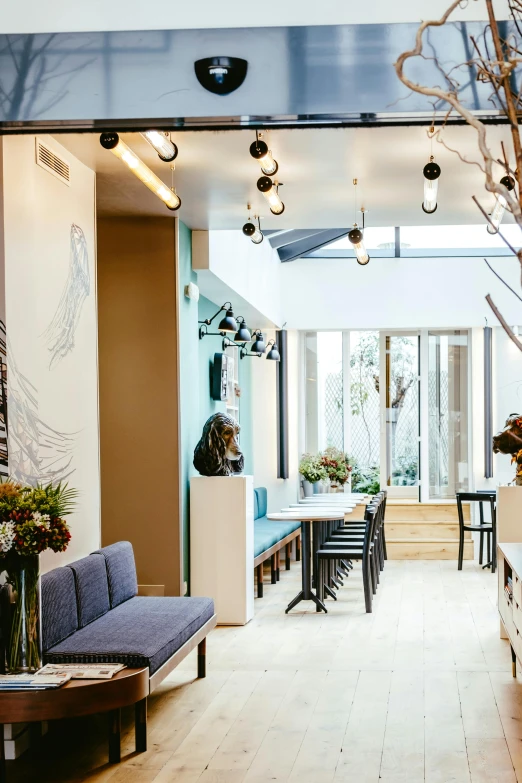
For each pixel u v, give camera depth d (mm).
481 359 12102
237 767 4043
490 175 1532
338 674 5641
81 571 4918
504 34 3420
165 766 4074
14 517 3887
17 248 4422
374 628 7027
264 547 8648
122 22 3635
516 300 11969
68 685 3820
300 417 12672
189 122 3652
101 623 4879
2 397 4195
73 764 4133
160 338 7281
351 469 12289
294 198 6672
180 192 6484
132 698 3988
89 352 5629
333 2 3549
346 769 3998
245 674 5668
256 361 12312
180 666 5898
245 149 5410
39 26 3670
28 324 4551
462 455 12406
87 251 5625
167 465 7211
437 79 3480
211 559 7242
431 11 3490
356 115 3549
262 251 10734
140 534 7211
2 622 3984
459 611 7750
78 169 5473
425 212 6652
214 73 3566
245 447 11844
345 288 12250
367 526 7746
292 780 3875
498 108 3432
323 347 12844
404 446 12641
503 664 5852
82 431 5445
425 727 4578
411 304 12156
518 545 6328
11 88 3678
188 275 7676
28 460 4527
